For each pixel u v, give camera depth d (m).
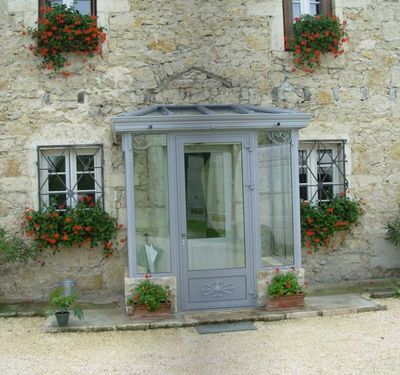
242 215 6.31
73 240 6.88
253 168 6.30
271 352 4.90
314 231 7.41
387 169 7.72
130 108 7.26
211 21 7.44
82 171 7.21
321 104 7.62
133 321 5.82
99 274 7.12
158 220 6.15
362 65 7.68
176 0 7.38
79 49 7.07
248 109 6.65
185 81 7.37
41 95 7.09
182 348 5.08
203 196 6.24
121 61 7.25
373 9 7.71
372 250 7.68
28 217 6.86
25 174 7.04
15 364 4.74
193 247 6.21
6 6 7.05
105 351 5.04
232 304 6.26
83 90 7.16
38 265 7.02
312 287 7.34
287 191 6.41
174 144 6.15
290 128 6.33
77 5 7.31
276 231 6.38
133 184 6.07
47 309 5.85
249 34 7.50
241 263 6.31
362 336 5.29
